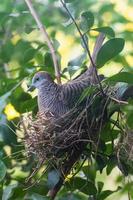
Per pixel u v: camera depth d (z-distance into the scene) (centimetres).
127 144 580
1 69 821
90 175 615
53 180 584
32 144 568
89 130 570
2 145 657
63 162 588
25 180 609
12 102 661
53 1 957
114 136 614
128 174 600
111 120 593
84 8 948
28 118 586
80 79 607
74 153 583
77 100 589
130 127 625
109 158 598
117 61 847
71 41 995
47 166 582
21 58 752
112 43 546
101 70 830
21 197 597
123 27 1006
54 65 641
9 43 766
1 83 663
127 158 583
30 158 641
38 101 610
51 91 600
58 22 937
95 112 568
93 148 595
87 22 573
